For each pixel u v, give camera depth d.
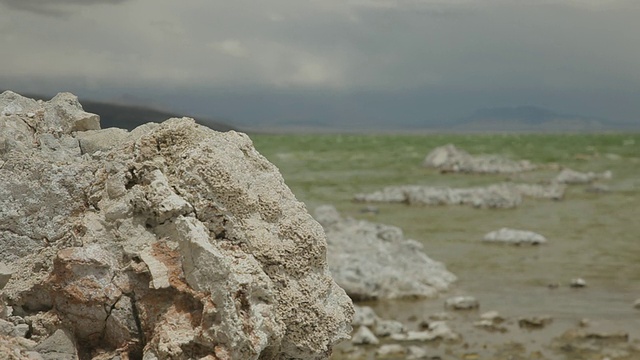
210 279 7.34
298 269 8.20
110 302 7.84
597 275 25.62
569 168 67.00
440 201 44.44
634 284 24.30
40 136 9.30
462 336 18.84
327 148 103.06
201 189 8.05
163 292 7.69
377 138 151.12
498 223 37.00
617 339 18.47
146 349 7.51
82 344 8.08
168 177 8.23
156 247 7.82
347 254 24.66
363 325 19.58
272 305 7.81
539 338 18.61
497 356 17.23
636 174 61.44
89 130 9.61
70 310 7.96
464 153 68.00
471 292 23.48
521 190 47.59
